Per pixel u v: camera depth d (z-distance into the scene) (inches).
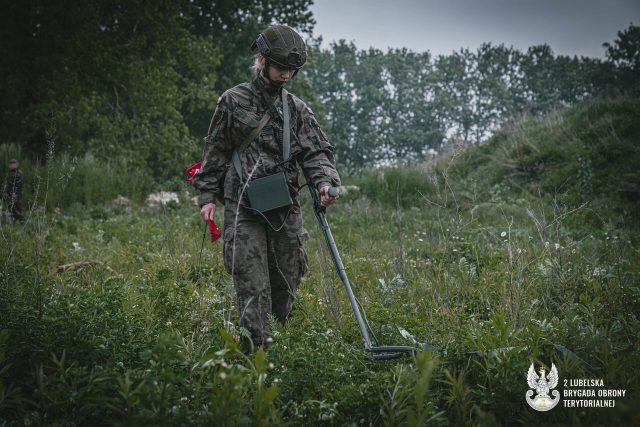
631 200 510.3
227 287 160.9
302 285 190.1
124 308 141.1
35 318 116.9
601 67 3267.7
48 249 257.0
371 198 608.4
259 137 131.6
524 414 98.0
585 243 283.4
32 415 93.4
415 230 364.2
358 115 2992.1
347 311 156.0
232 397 84.7
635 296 163.3
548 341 115.9
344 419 95.0
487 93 3511.3
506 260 209.6
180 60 963.3
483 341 114.7
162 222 405.7
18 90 818.8
